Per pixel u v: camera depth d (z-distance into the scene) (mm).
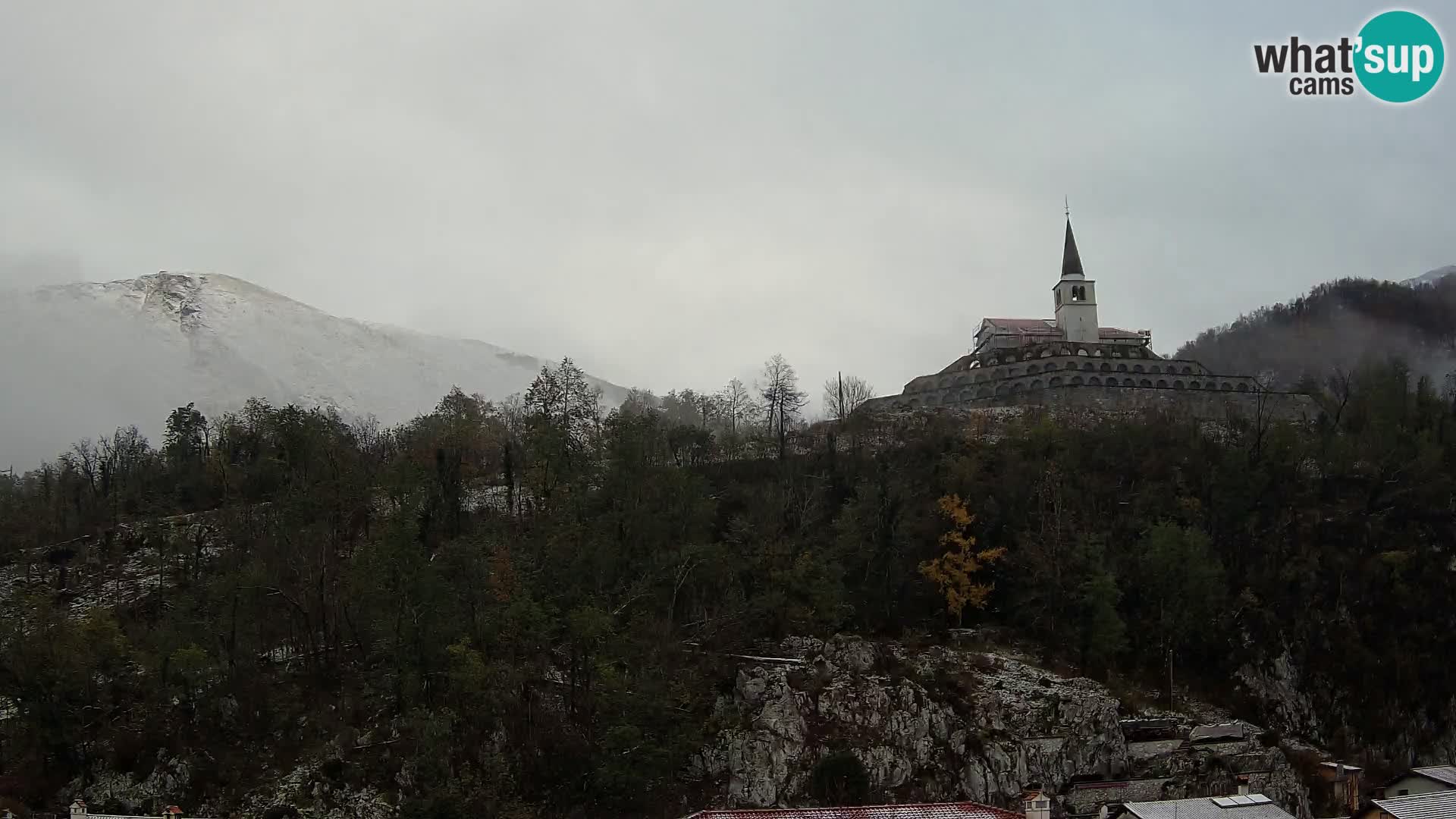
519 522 188250
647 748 135375
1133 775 150625
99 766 140875
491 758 136500
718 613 161875
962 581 177125
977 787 144625
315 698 151125
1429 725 171750
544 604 153625
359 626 160500
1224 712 168000
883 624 172750
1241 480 196625
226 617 156750
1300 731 171625
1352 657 175000
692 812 138500
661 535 170625
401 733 141125
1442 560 187875
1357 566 184000
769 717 146750
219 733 145125
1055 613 174125
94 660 147125
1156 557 177250
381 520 180125
